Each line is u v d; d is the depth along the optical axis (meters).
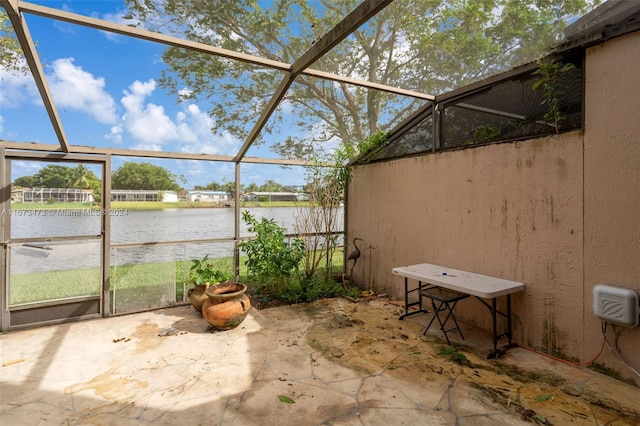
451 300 3.11
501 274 3.30
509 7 3.05
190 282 4.44
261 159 5.16
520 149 3.12
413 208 4.41
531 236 3.03
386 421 2.05
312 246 5.38
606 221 2.49
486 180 3.45
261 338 3.38
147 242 4.38
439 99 4.05
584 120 2.62
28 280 3.68
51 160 3.80
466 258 3.67
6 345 3.23
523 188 3.10
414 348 3.12
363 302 4.61
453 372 2.65
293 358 2.93
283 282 4.75
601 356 2.55
